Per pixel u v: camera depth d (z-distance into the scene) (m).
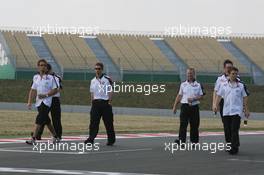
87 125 50.50
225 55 126.75
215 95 27.08
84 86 100.94
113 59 118.31
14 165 20.61
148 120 63.66
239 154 25.94
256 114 85.38
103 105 29.30
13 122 51.94
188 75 28.83
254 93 100.25
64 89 98.12
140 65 115.31
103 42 130.38
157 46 131.00
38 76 29.11
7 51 115.19
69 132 41.06
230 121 26.58
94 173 18.70
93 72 108.56
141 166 20.84
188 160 23.12
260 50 131.88
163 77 110.00
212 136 39.38
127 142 32.44
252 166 21.22
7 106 86.69
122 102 95.25
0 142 31.27
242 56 126.75
